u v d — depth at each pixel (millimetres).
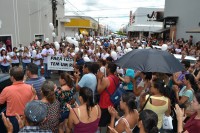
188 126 3109
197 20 22891
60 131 3848
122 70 7184
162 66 4473
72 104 4301
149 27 49625
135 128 3535
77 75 6168
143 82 5344
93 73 4828
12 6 17344
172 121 4430
